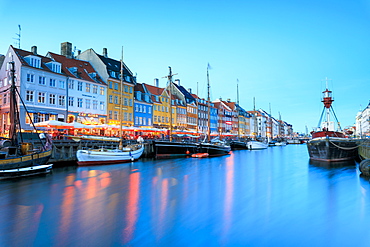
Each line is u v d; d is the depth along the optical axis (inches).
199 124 3221.0
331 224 451.5
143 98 2329.0
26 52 1572.3
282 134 7298.2
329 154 1348.4
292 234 410.6
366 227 437.7
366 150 1229.7
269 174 984.9
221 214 499.2
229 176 936.9
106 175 928.3
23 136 1168.2
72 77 1688.0
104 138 1369.3
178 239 390.3
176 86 3127.5
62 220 465.4
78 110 1721.2
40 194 645.9
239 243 378.9
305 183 799.7
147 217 480.7
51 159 1130.0
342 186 747.4
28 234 406.0
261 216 490.0
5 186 729.6
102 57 2126.0
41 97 1503.4
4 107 1492.4
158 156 1563.7
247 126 4680.1
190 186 755.4
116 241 382.6
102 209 528.4
